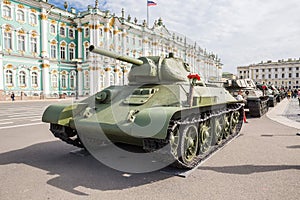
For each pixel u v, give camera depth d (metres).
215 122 7.06
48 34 39.50
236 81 16.05
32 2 36.53
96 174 5.03
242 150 6.83
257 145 7.42
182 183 4.54
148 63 6.64
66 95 41.75
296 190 4.20
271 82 101.56
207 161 5.82
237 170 5.20
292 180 4.64
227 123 8.09
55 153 6.61
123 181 4.66
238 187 4.33
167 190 4.24
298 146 7.29
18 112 18.03
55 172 5.14
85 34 42.56
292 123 12.09
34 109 20.66
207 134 6.33
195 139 5.74
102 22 40.53
